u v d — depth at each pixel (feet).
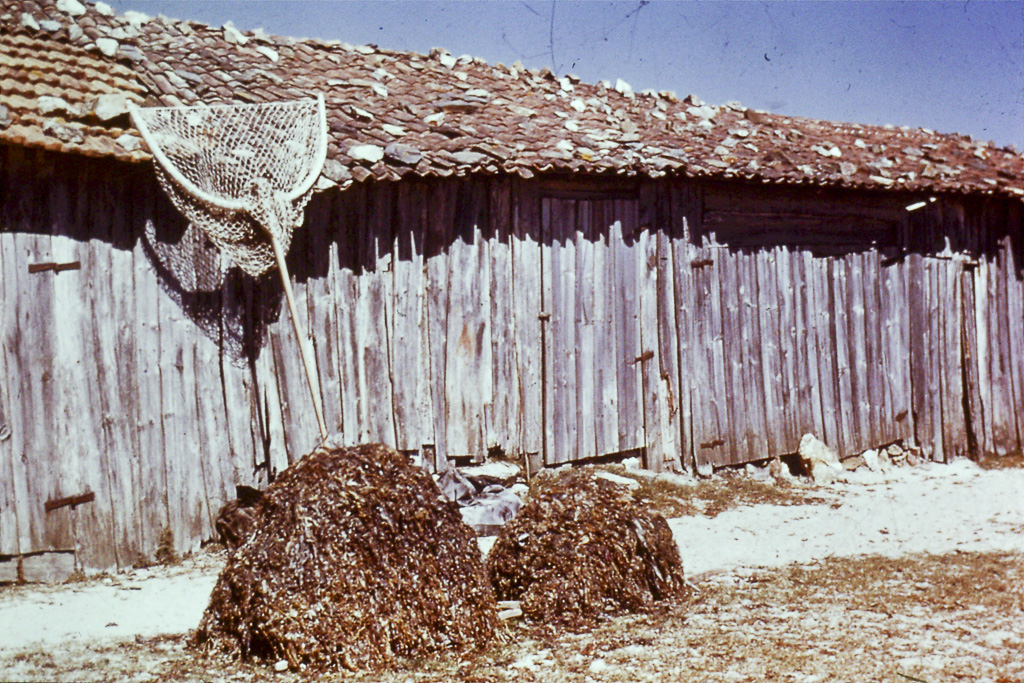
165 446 26.37
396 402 30.91
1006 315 45.44
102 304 25.41
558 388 34.45
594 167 33.19
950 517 31.65
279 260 26.76
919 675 16.48
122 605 22.00
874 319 41.96
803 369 40.06
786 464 39.58
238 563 18.20
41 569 24.07
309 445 29.19
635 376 36.24
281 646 17.31
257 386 28.63
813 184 38.34
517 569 20.75
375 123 31.71
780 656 17.49
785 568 24.57
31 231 24.29
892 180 40.27
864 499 35.04
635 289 36.24
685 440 37.09
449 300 32.09
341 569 17.60
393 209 31.09
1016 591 22.24
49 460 24.26
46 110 24.98
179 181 25.22
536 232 34.01
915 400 42.88
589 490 21.26
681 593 21.79
